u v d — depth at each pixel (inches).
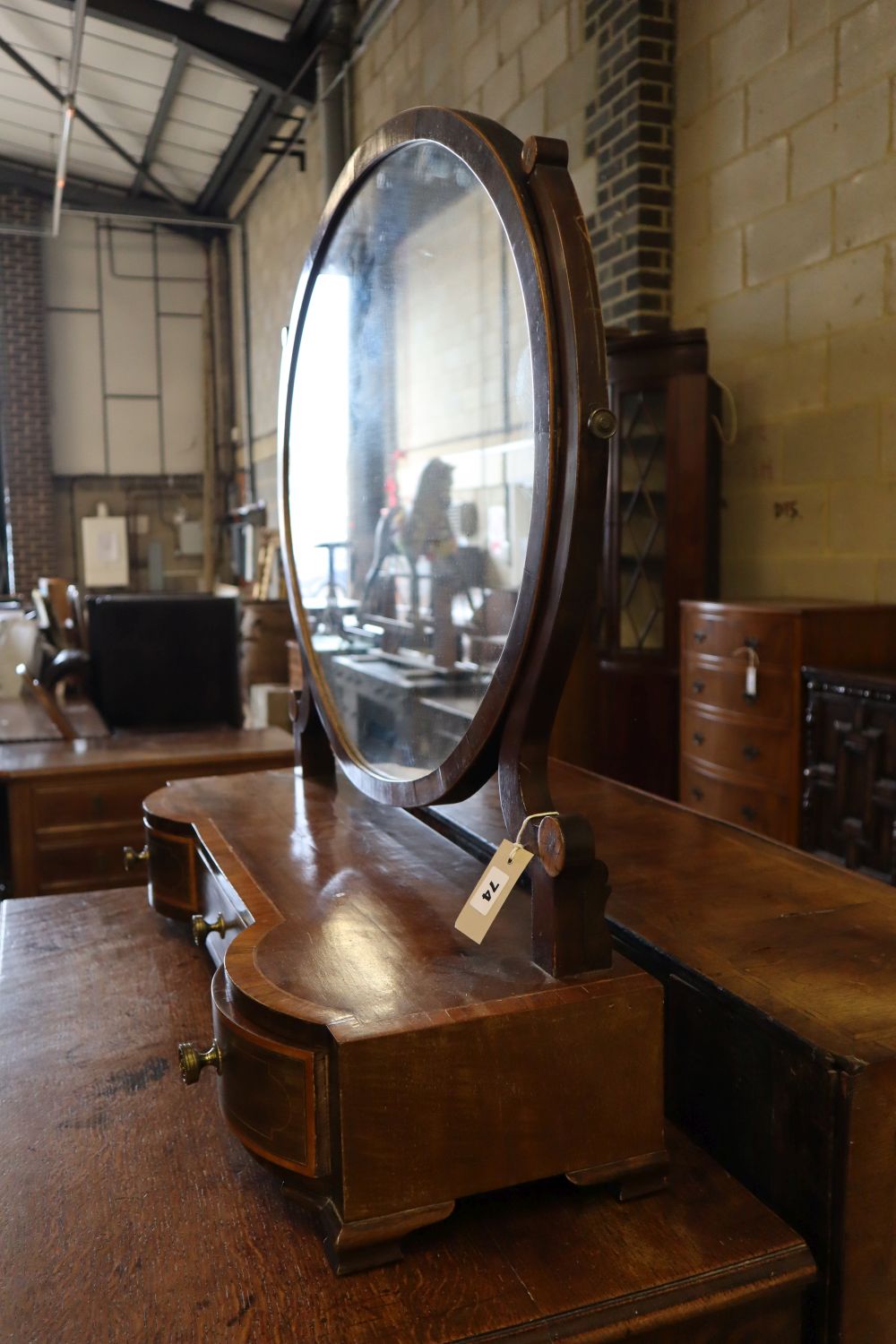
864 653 111.3
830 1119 26.3
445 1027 26.6
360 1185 26.2
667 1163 28.9
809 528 137.3
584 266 27.8
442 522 38.6
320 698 52.4
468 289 36.1
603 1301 25.1
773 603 122.2
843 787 103.3
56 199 361.7
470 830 43.7
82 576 456.1
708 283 152.6
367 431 46.5
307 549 55.3
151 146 380.8
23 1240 27.8
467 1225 28.0
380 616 44.6
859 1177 26.3
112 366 457.1
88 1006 42.9
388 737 43.4
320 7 273.3
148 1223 28.5
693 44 151.6
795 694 109.8
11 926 52.7
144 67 314.8
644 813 48.5
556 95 181.2
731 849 42.8
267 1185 30.1
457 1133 26.9
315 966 30.3
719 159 148.2
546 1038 27.5
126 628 127.1
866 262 124.7
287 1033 27.3
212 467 463.2
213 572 462.9
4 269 426.9
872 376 125.5
